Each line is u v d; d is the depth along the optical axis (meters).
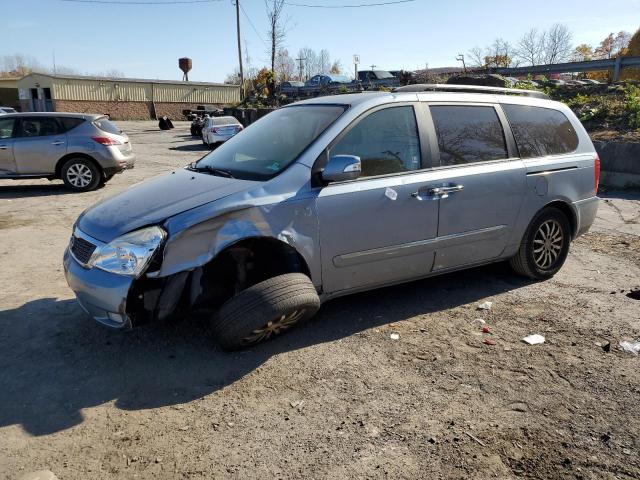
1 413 3.08
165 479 2.56
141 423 2.99
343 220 3.88
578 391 3.31
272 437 2.86
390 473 2.59
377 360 3.68
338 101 4.37
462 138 4.56
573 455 2.72
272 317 3.51
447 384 3.38
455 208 4.40
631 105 12.20
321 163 3.86
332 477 2.56
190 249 3.41
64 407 3.13
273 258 3.93
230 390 3.31
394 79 26.52
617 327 4.22
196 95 51.75
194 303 3.56
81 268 3.58
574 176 5.23
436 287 5.09
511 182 4.72
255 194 3.62
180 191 3.81
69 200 10.05
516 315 4.45
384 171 4.11
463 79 17.20
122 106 47.66
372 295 4.87
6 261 6.01
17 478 2.54
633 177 10.27
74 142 10.88
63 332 4.09
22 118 10.83
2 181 12.61
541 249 5.16
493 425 2.96
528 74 21.72
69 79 44.34
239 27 41.19
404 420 3.01
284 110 4.80
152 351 3.79
